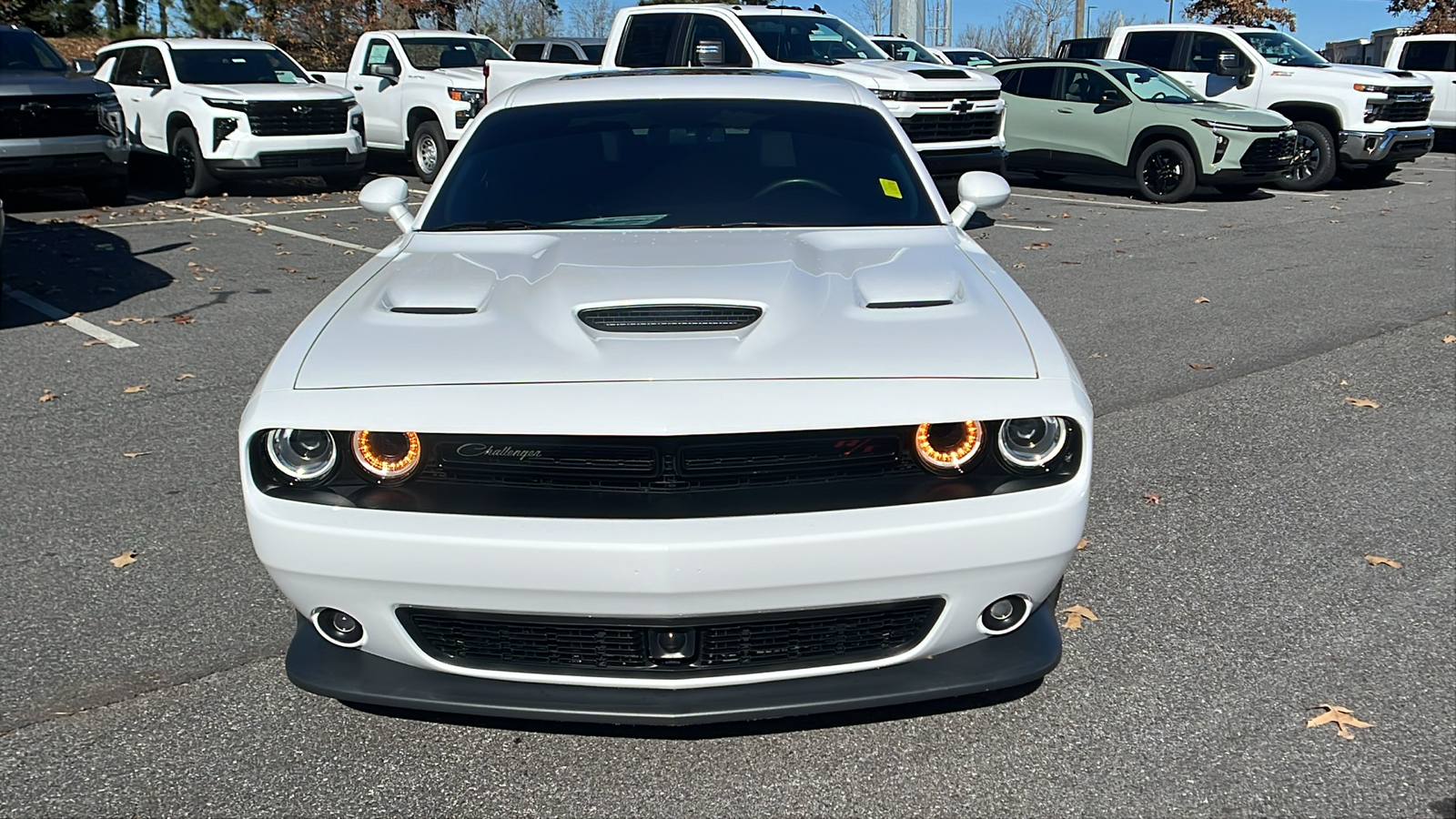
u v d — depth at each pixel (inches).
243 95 518.9
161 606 143.8
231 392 234.2
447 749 113.8
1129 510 173.8
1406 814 102.5
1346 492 179.5
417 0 1080.2
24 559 156.9
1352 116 577.3
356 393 101.1
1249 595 145.4
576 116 167.8
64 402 227.0
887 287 119.9
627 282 119.9
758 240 138.3
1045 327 114.3
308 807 105.1
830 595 99.0
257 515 101.1
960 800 105.7
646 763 111.6
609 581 96.4
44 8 1146.0
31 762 111.6
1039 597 106.9
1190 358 258.4
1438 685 123.6
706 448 97.9
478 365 103.8
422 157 596.4
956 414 99.1
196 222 463.2
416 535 97.5
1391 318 291.4
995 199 161.2
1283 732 115.4
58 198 539.2
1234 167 521.7
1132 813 103.5
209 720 118.9
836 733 116.0
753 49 459.2
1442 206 518.6
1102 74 565.0
